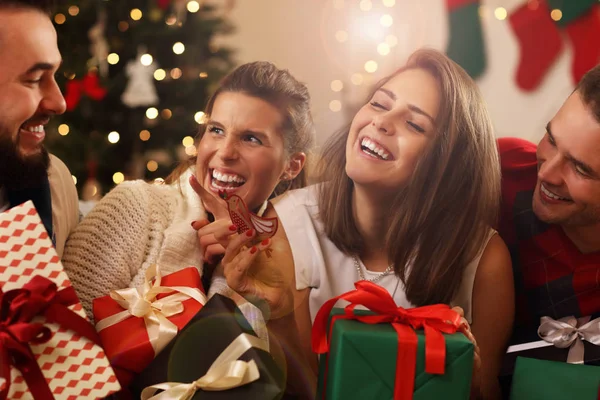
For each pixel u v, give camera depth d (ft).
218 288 4.68
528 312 4.97
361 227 4.98
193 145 5.25
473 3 5.06
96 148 5.89
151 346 3.74
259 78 4.99
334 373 3.56
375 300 3.77
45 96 4.59
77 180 5.97
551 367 4.06
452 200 4.83
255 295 4.76
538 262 4.88
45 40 4.43
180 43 5.73
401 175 4.86
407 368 3.50
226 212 5.00
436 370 3.44
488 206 4.85
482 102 4.83
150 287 4.20
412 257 4.90
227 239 4.77
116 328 3.91
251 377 3.39
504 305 4.89
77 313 3.41
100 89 5.96
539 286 4.89
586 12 5.03
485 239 4.87
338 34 5.16
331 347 3.71
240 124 4.96
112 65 6.19
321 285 4.99
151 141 5.88
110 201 4.68
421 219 4.86
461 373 3.51
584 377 3.96
